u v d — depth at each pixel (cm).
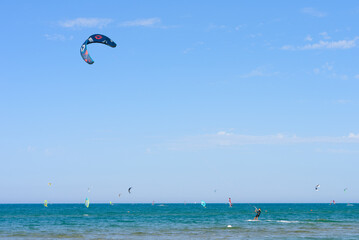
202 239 3738
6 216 10081
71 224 6338
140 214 11275
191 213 12088
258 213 7412
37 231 4850
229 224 5991
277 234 4225
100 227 5544
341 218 8169
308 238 3778
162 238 3862
